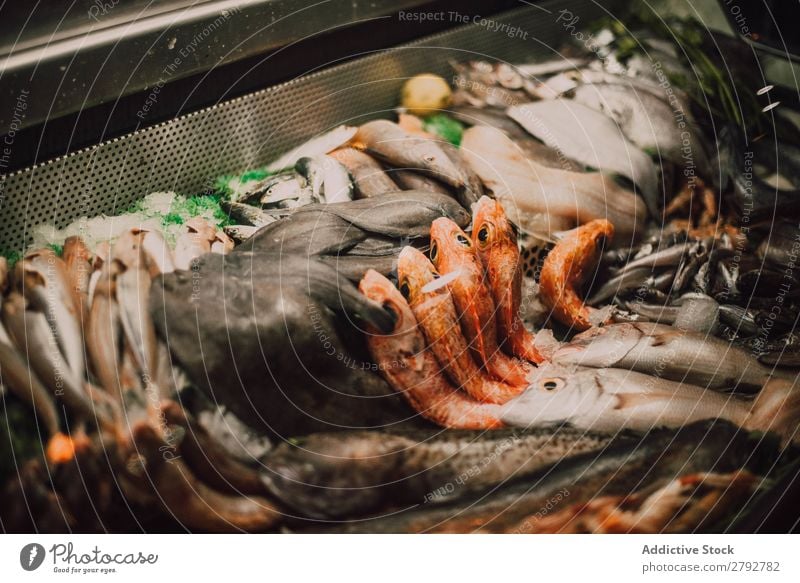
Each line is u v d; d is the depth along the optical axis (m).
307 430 1.56
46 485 1.44
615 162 2.01
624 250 1.97
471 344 1.71
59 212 1.60
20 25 1.57
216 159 1.76
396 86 1.99
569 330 1.86
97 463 1.46
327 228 1.69
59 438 1.45
